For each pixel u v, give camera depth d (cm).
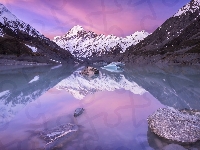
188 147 696
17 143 724
